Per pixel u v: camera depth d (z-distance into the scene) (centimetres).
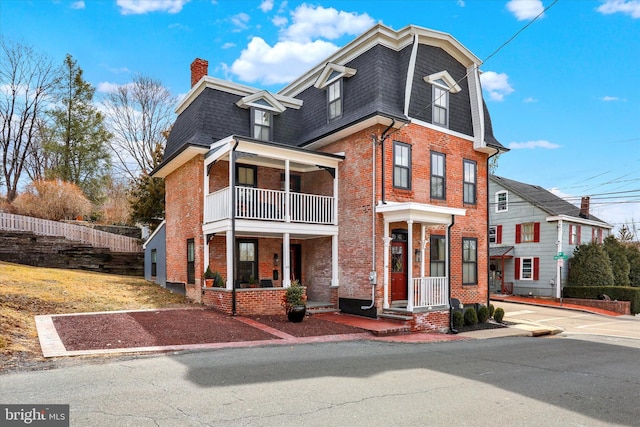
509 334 1255
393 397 550
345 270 1404
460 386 618
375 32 1422
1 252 1944
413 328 1175
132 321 1021
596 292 2366
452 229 1519
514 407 527
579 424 473
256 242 1523
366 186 1341
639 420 490
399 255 1419
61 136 3281
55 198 2656
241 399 519
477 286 1577
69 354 720
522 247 2736
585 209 2839
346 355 823
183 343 855
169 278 1702
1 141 3294
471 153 1614
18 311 986
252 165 1520
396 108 1362
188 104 1653
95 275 1870
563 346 1071
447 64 1569
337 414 477
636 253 2836
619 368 798
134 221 2897
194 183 1465
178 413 463
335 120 1498
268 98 1568
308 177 1620
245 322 1123
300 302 1190
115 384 567
